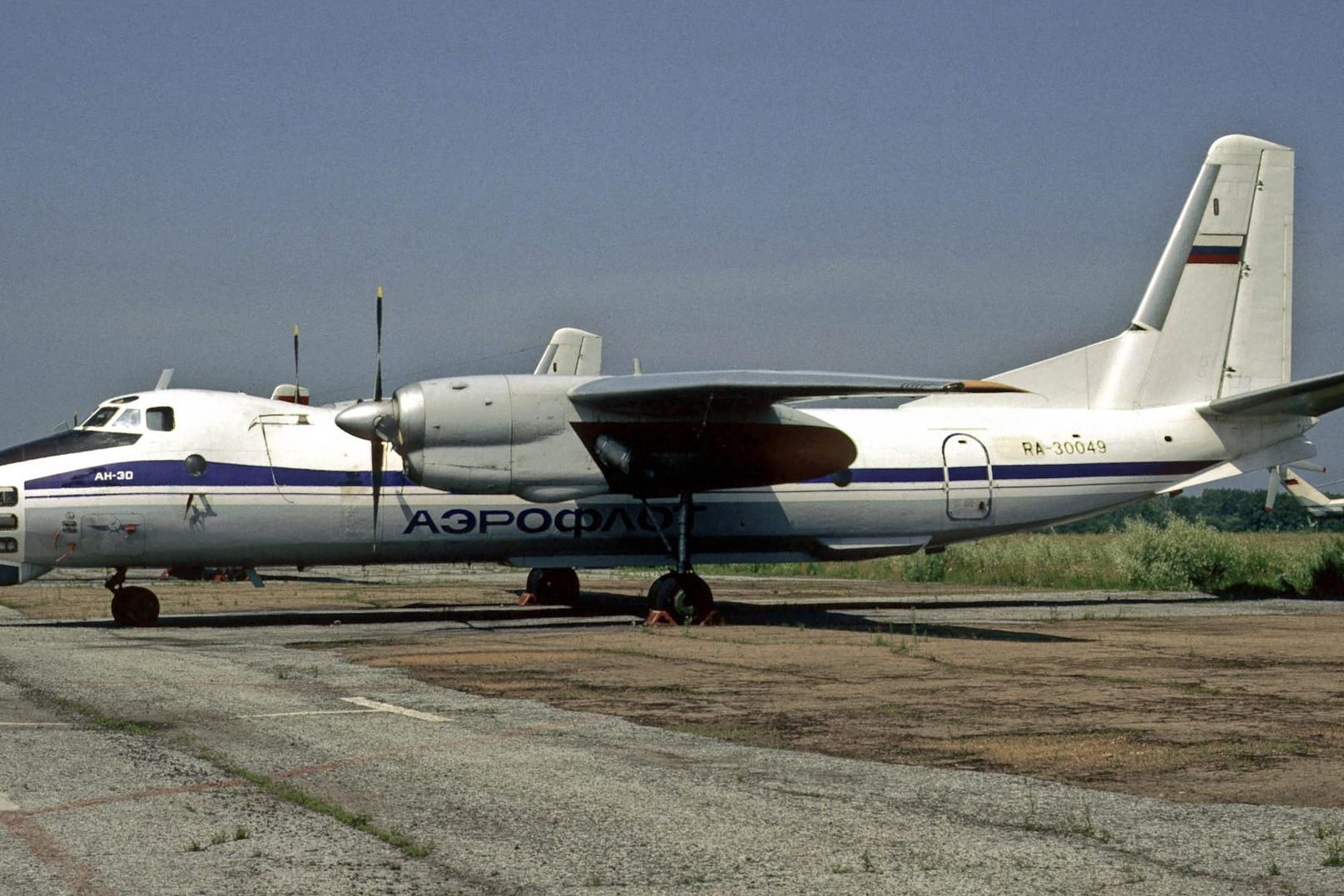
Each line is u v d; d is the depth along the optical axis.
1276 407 23.00
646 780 7.86
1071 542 41.44
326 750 8.79
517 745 9.06
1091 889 5.64
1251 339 23.98
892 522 21.98
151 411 19.30
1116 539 38.62
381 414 18.48
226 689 11.82
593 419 18.81
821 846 6.34
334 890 5.57
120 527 18.80
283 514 19.52
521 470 18.52
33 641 16.81
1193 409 23.59
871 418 22.38
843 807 7.17
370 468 19.98
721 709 10.85
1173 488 23.39
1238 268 23.95
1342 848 6.30
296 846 6.26
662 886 5.68
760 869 5.94
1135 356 23.61
